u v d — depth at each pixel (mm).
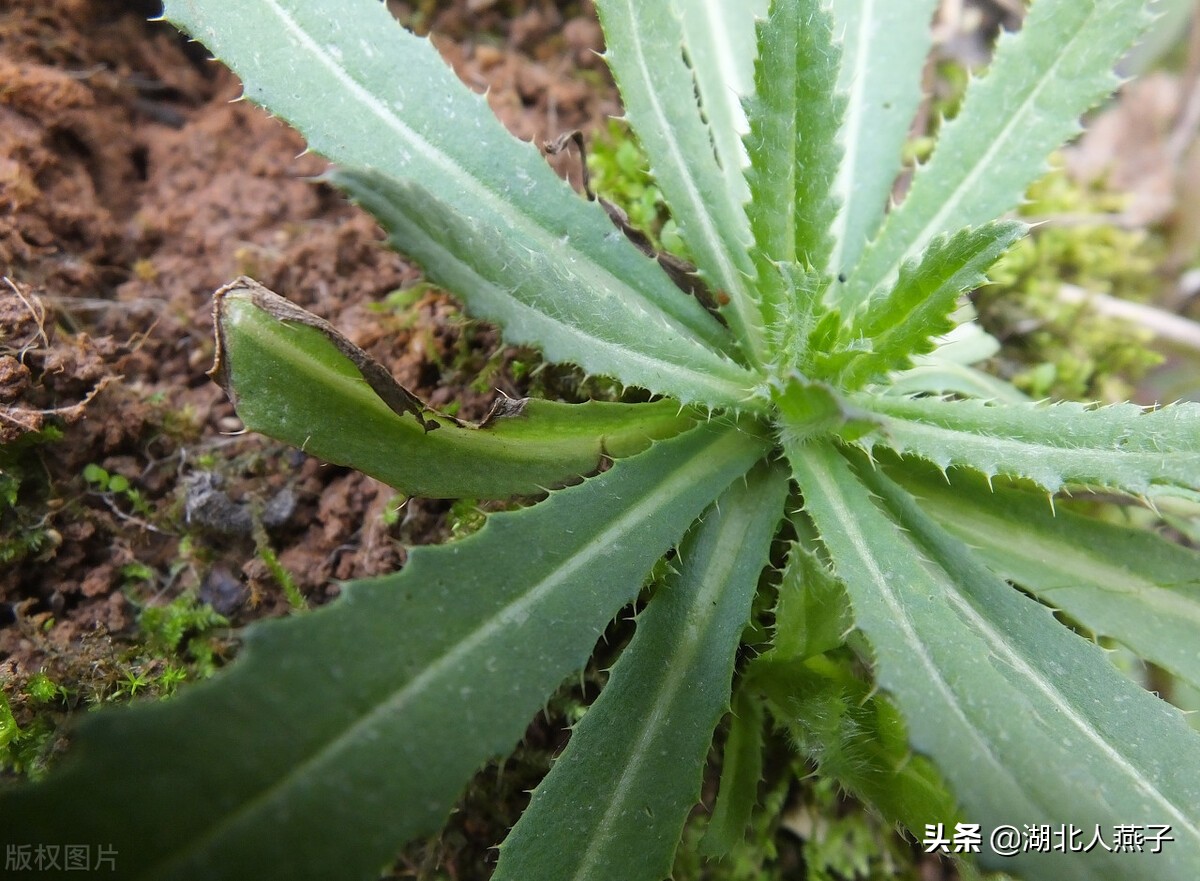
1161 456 101
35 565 117
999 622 110
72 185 138
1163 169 183
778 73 107
